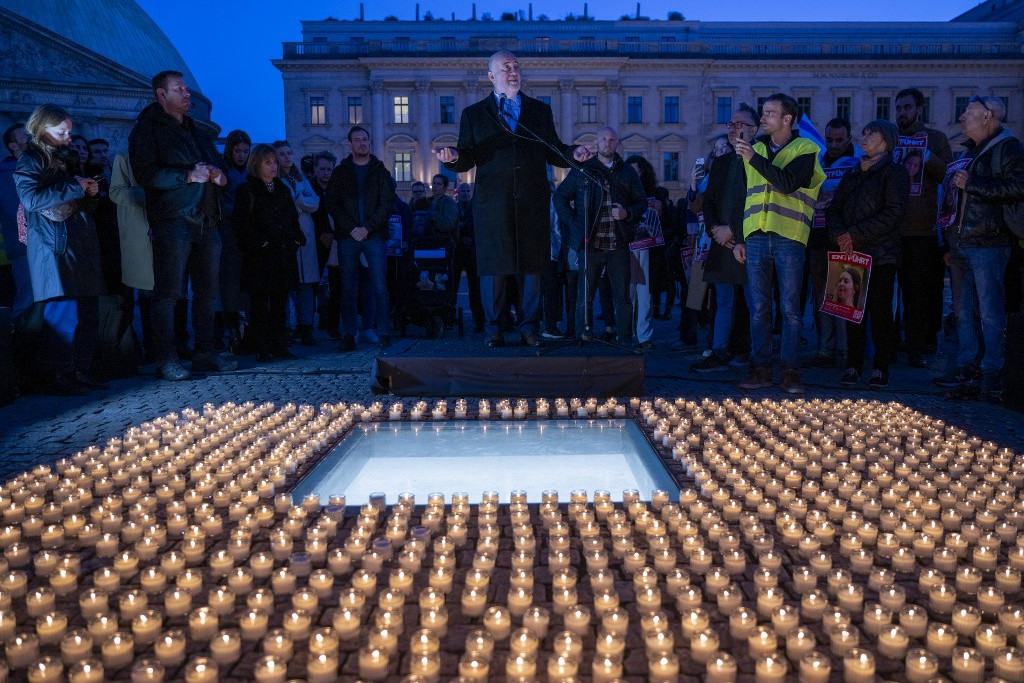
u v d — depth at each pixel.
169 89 5.96
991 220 5.11
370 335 9.08
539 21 54.78
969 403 5.22
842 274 5.66
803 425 4.33
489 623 1.94
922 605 2.16
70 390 5.59
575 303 8.09
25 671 1.84
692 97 48.84
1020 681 1.71
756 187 5.55
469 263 9.41
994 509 2.82
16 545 2.50
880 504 2.98
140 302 7.39
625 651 1.88
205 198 6.20
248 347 8.12
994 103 5.12
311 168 9.60
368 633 1.92
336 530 2.75
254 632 1.94
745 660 1.85
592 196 6.99
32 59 34.25
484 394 5.45
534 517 2.87
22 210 5.82
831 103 49.38
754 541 2.50
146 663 1.69
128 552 2.42
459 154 5.79
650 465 3.62
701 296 7.66
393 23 54.91
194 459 3.72
